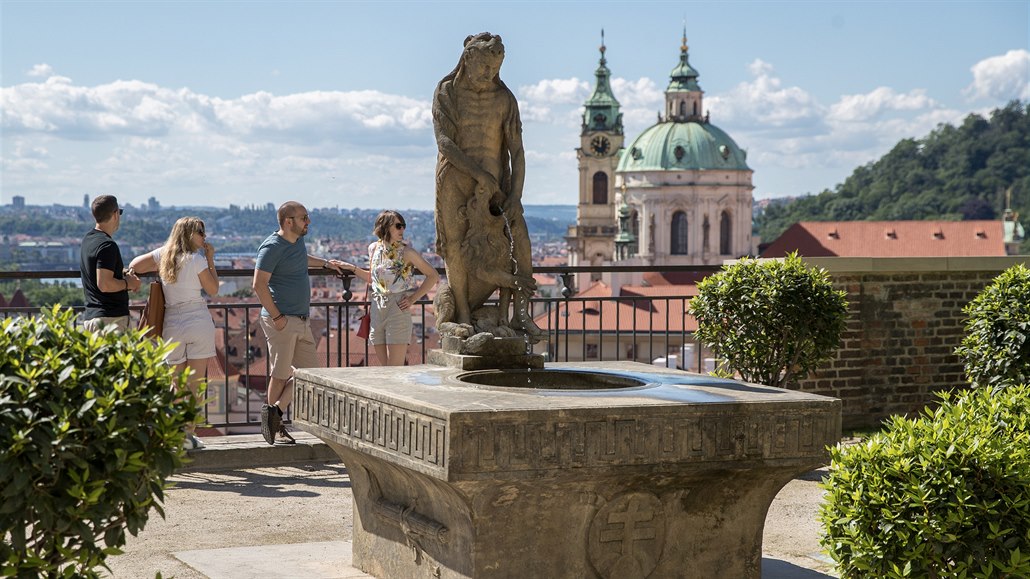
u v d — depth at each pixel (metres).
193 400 4.11
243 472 8.62
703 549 5.30
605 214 158.00
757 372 9.52
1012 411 5.27
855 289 11.09
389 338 9.26
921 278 11.27
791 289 9.34
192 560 6.18
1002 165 168.38
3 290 17.91
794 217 191.38
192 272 8.45
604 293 81.00
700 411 4.98
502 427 4.66
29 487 3.78
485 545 4.88
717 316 9.62
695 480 5.20
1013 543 4.41
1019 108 171.25
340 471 8.70
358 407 5.43
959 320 11.41
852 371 11.12
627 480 5.04
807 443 5.16
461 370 6.02
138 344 4.13
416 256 9.29
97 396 3.85
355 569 6.02
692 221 139.38
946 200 171.00
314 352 9.09
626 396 5.11
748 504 5.37
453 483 4.62
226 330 9.30
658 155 140.38
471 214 6.18
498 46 6.11
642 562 5.17
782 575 5.98
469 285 6.29
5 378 3.78
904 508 4.46
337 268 9.63
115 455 3.85
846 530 4.59
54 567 3.96
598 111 158.12
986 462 4.49
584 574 5.06
